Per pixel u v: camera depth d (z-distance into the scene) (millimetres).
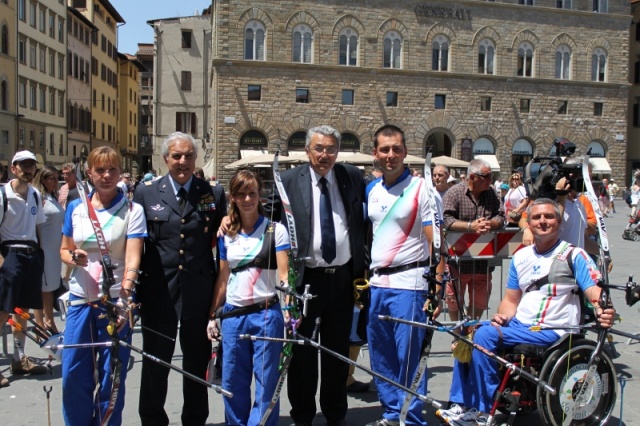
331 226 5543
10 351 8375
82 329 4953
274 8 39719
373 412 6133
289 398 5785
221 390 4605
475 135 43375
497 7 43281
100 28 71500
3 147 45250
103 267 4727
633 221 20266
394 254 5457
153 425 5348
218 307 5348
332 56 40812
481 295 7965
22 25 48312
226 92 39438
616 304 10945
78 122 63250
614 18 45438
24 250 7336
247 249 5145
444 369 7535
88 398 4980
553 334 5305
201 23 55844
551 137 44750
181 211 5281
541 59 44375
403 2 41562
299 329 5566
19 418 5973
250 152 39406
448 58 42906
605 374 5355
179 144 5242
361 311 6176
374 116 41531
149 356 4691
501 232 7766
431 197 5242
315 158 5453
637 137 54906
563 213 6734
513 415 5105
